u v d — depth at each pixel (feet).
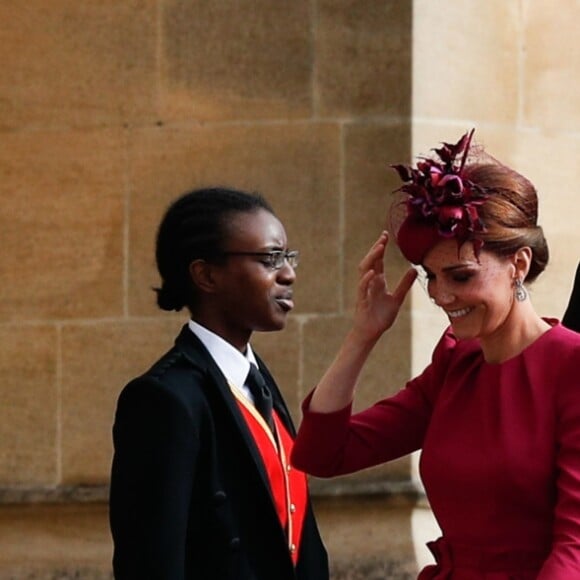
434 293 25.38
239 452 30.60
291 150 45.39
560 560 23.82
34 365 46.50
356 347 27.53
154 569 28.99
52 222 46.57
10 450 46.50
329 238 45.06
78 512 45.93
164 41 46.24
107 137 46.42
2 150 46.85
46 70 46.75
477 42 45.83
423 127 44.86
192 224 31.96
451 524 25.63
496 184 25.29
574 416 24.66
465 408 25.80
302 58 45.47
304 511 32.07
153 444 29.73
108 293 46.24
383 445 27.78
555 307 46.60
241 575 30.07
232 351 31.76
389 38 44.98
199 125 45.93
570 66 47.01
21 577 45.85
